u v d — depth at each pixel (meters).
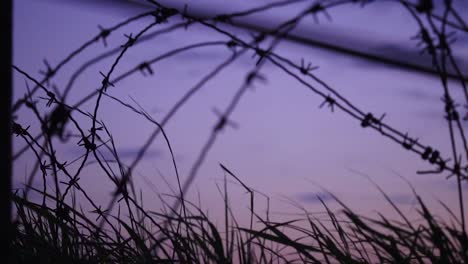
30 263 1.49
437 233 1.40
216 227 1.55
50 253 1.51
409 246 1.41
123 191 1.44
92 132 1.45
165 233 1.42
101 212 1.48
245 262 1.42
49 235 1.59
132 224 1.47
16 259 1.47
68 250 1.56
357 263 1.44
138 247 1.49
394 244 1.42
